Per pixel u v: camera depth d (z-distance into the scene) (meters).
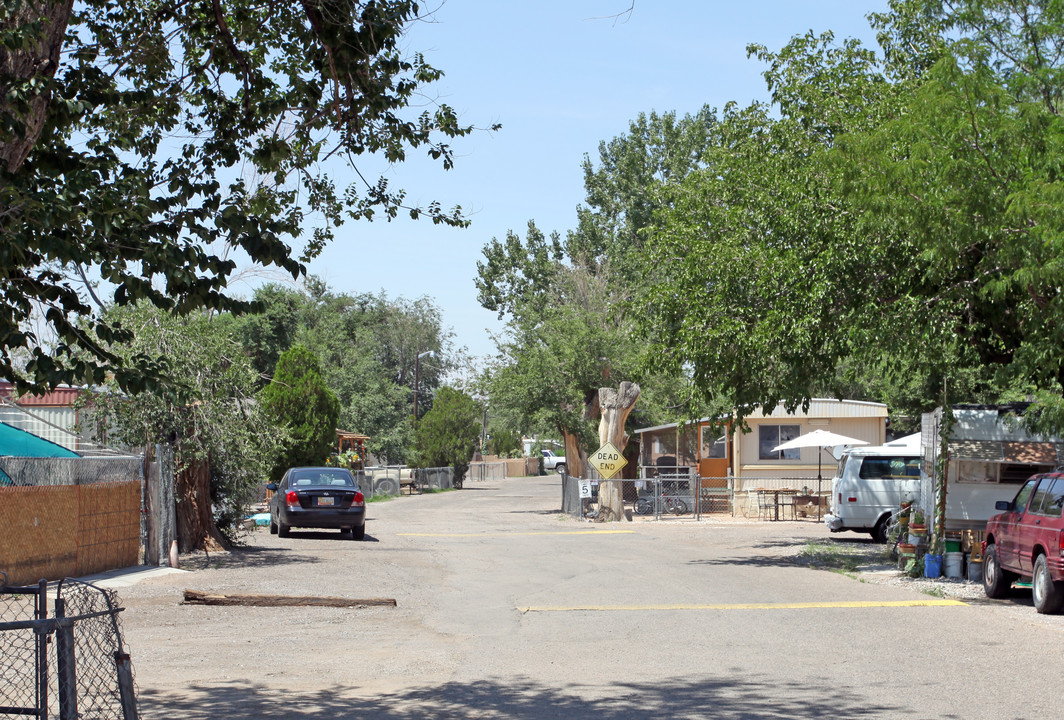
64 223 6.02
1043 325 13.15
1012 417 16.11
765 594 14.09
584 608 12.77
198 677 8.49
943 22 14.34
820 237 16.44
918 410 32.78
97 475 15.86
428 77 9.12
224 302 6.44
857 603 13.13
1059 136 12.01
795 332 16.20
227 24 9.20
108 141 8.23
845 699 7.49
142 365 6.28
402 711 7.20
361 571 16.61
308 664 9.09
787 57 18.48
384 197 9.70
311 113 9.17
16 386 6.22
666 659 9.27
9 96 6.06
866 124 16.17
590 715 7.04
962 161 12.10
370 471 49.47
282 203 9.53
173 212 6.86
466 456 62.44
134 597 13.21
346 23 8.38
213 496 19.89
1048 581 11.88
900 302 14.83
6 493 13.24
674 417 39.59
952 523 16.34
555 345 37.38
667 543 23.30
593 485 32.50
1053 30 13.15
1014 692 7.73
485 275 53.09
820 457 31.44
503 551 21.05
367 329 84.44
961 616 11.98
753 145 18.69
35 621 5.25
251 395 18.97
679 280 19.36
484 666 8.98
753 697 7.59
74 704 5.32
